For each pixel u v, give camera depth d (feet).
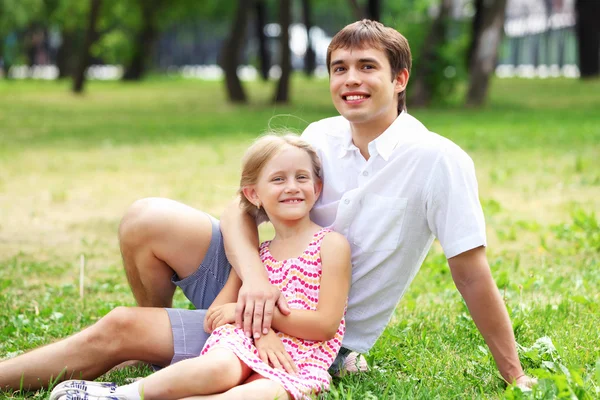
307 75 158.61
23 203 34.24
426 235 13.02
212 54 273.95
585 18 112.57
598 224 26.30
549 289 19.62
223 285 13.61
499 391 12.69
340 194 13.35
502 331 12.66
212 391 11.48
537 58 173.68
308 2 156.35
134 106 92.53
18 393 12.53
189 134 61.77
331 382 12.76
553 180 36.55
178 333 12.75
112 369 13.98
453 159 12.59
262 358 11.91
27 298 19.97
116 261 24.62
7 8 139.13
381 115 12.92
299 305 12.59
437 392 12.80
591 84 106.01
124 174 42.04
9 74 162.40
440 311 18.03
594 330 15.78
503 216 29.89
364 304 13.30
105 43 147.54
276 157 13.00
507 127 60.08
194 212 13.57
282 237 13.21
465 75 85.10
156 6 142.00
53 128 67.72
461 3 100.27
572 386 11.75
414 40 84.17
